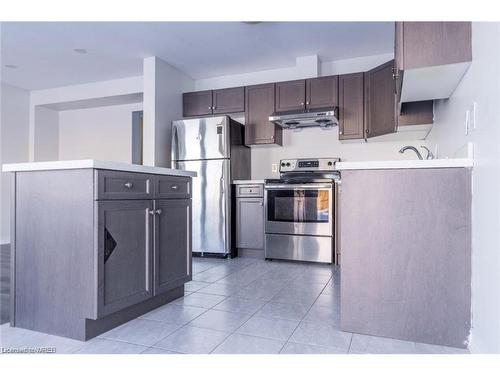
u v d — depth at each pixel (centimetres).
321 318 204
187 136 421
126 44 385
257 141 430
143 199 203
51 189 183
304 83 407
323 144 432
